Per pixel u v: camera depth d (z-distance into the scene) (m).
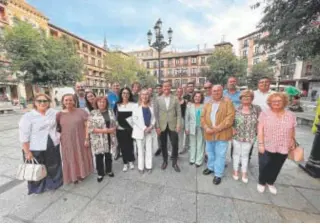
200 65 38.94
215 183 2.63
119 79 28.20
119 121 2.99
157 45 8.05
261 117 2.34
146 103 2.96
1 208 2.10
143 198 2.29
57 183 2.51
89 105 3.40
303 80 22.88
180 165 3.35
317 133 2.82
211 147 2.86
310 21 5.16
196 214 1.99
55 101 16.80
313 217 1.93
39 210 2.06
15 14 19.50
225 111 2.55
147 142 3.00
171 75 42.31
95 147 2.62
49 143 2.36
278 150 2.19
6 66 13.48
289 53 5.32
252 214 1.98
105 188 2.53
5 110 11.95
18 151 4.12
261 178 2.38
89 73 34.62
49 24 25.38
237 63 17.95
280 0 5.45
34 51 12.03
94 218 1.94
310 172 2.87
